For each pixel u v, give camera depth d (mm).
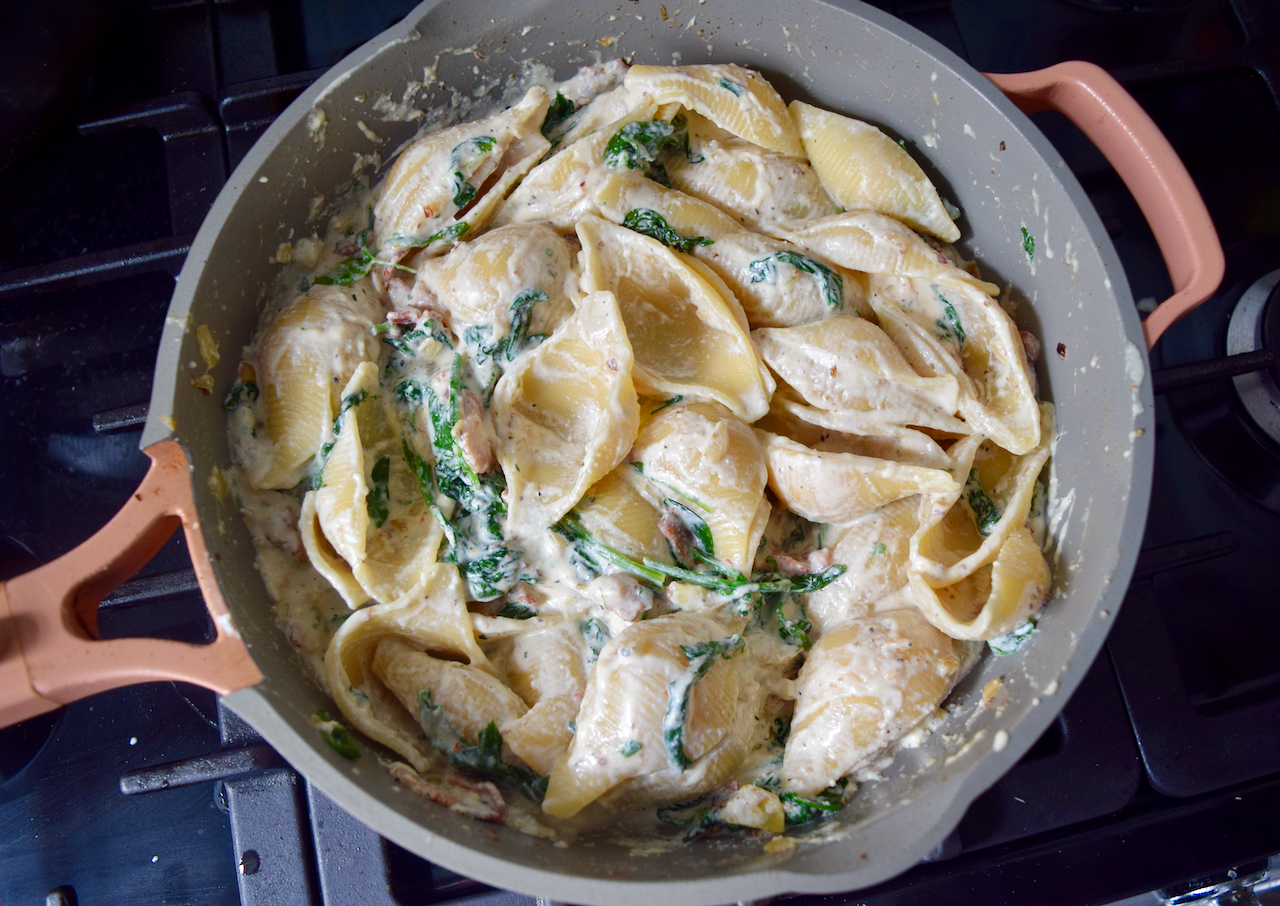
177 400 344
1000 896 365
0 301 403
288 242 396
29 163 437
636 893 302
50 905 370
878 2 447
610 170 402
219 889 376
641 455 379
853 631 368
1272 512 414
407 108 401
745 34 405
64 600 317
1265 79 433
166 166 432
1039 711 327
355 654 370
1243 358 393
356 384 378
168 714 390
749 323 401
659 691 348
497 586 376
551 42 402
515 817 350
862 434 388
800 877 305
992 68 461
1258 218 438
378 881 357
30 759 385
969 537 393
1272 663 402
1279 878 381
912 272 396
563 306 391
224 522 360
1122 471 347
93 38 425
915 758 363
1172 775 374
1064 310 380
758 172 409
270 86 417
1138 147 357
